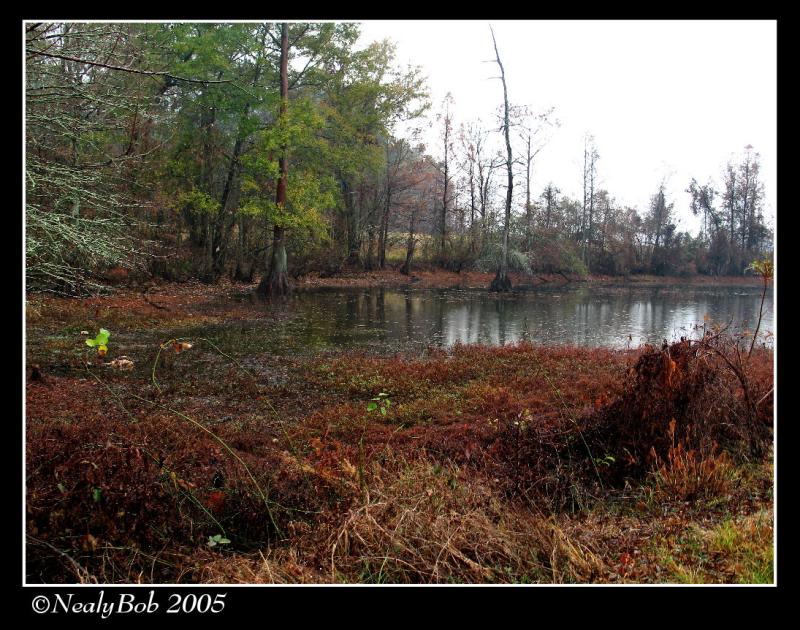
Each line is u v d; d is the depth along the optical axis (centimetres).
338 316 2134
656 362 627
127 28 1334
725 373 720
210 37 2492
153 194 2412
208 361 1206
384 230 4678
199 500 454
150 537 394
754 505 473
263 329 1741
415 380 1020
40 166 962
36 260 1020
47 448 471
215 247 3103
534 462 578
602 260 5081
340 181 4134
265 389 962
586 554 380
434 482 483
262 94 2648
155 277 2673
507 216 3647
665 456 576
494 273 4725
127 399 861
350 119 3475
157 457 471
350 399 917
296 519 449
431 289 3703
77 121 1041
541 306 2691
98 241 1012
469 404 866
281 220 2658
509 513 444
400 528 394
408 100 3978
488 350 1341
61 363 1105
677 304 2870
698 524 443
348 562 382
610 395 816
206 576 369
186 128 2723
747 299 3231
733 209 5169
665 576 362
